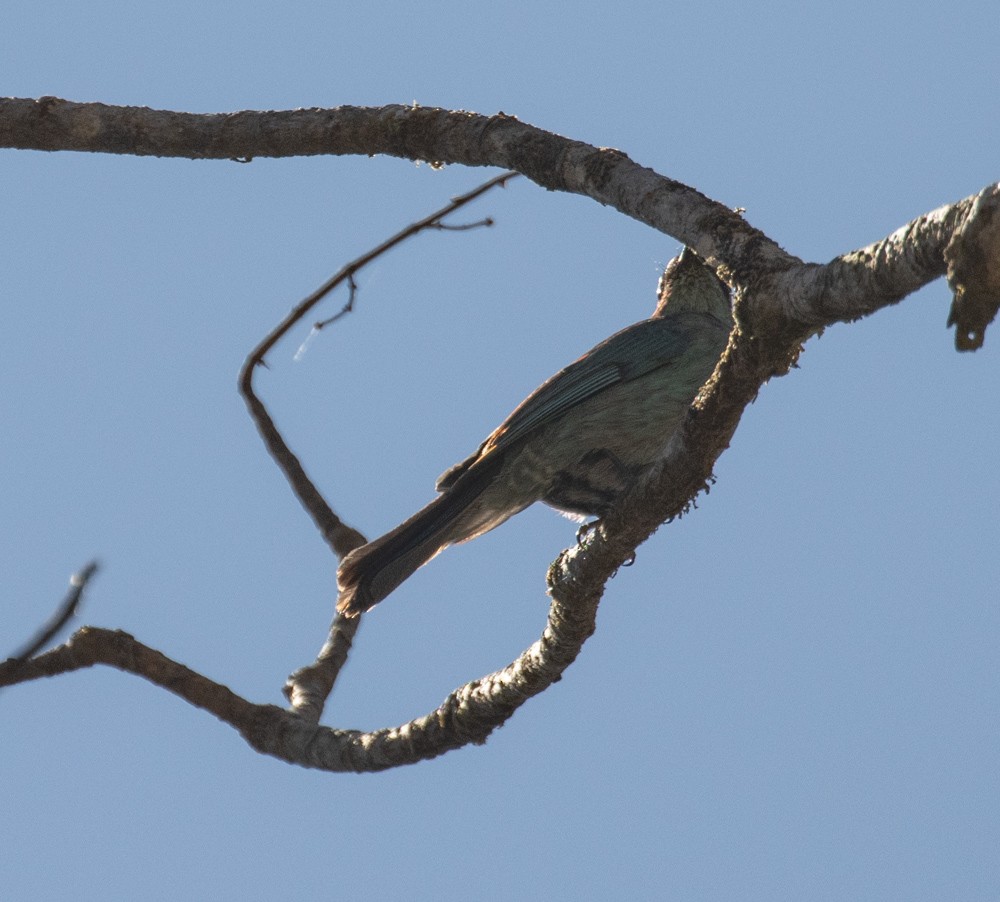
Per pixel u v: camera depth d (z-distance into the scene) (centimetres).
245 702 1434
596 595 1259
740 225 1106
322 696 1522
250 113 1373
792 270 1022
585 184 1255
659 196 1186
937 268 880
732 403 1112
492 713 1338
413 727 1365
